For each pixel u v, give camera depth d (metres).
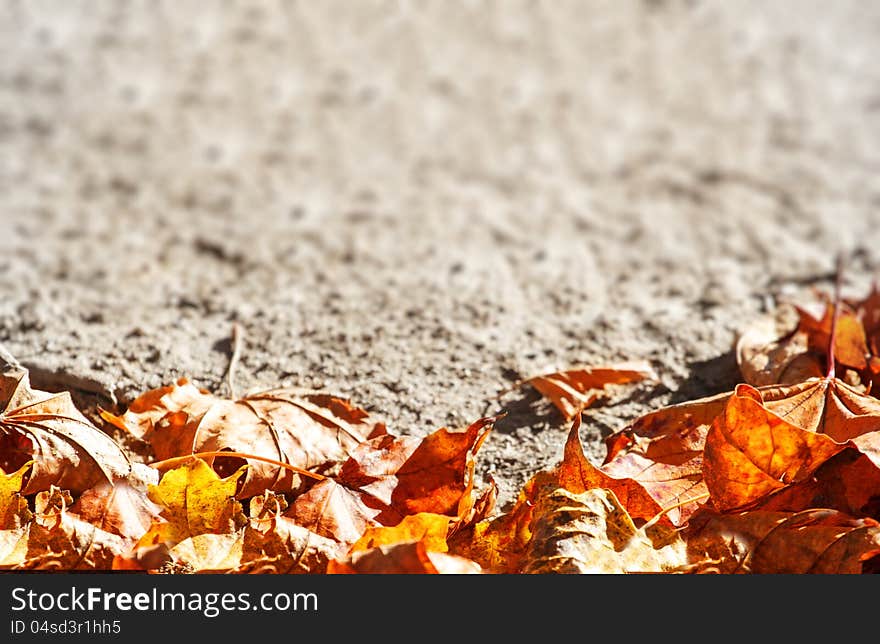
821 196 3.21
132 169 3.25
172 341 2.94
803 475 2.77
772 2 5.22
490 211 3.18
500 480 2.84
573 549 2.75
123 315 2.97
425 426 2.87
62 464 2.80
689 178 3.25
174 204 3.18
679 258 3.08
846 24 4.89
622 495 2.79
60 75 4.02
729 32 4.77
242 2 4.98
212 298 3.01
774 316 2.97
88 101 3.79
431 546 2.77
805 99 4.01
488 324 2.97
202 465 2.78
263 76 4.11
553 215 3.18
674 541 2.77
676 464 2.80
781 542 2.76
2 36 4.42
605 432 2.87
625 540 2.76
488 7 5.06
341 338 2.95
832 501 2.79
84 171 3.24
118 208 3.17
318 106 3.85
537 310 2.99
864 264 3.07
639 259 3.08
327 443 2.83
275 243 3.11
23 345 2.93
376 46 4.50
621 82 4.17
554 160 3.43
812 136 3.64
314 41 4.52
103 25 4.61
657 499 2.79
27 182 3.21
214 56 4.30
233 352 2.93
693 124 3.76
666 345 2.94
